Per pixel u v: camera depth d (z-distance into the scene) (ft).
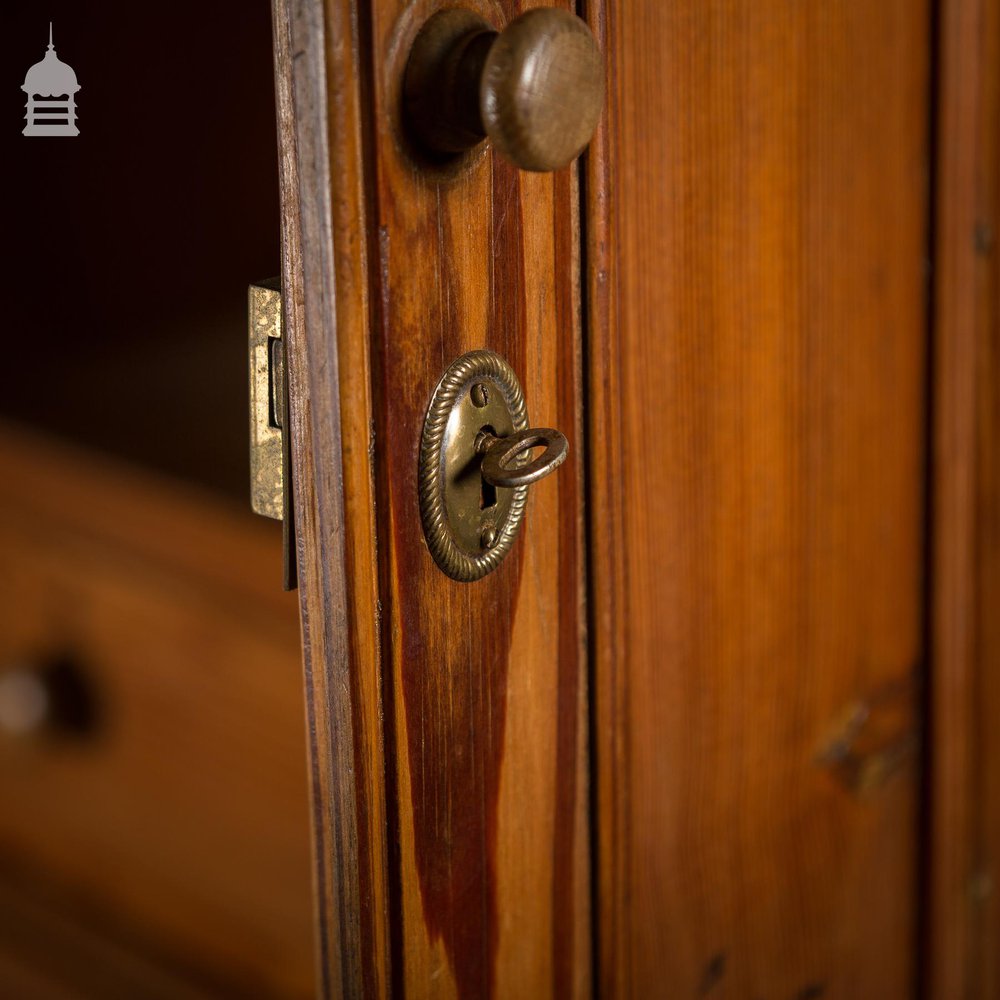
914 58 1.95
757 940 2.06
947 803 2.26
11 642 3.76
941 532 2.15
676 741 1.86
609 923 1.82
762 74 1.76
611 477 1.67
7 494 3.64
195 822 3.51
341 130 1.39
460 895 1.63
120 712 3.60
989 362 2.14
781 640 1.97
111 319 2.94
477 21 1.44
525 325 1.56
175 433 2.96
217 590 3.32
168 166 2.71
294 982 3.33
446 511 1.50
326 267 1.41
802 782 2.06
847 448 1.99
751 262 1.79
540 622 1.65
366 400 1.44
